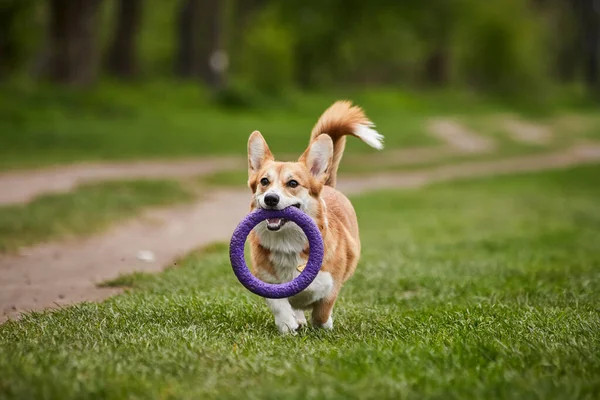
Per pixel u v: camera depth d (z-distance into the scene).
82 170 22.97
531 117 53.00
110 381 4.34
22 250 10.98
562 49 79.19
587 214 17.78
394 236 13.77
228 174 24.02
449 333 5.84
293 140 33.56
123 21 44.44
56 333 5.57
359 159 31.52
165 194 18.34
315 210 6.09
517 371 4.62
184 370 4.64
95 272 9.51
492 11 62.06
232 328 6.12
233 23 57.66
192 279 8.50
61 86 36.22
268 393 4.14
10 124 30.06
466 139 40.38
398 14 55.16
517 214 17.72
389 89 59.00
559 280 8.70
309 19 54.16
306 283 5.73
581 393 4.16
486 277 9.18
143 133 31.95
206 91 43.50
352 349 5.23
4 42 38.56
